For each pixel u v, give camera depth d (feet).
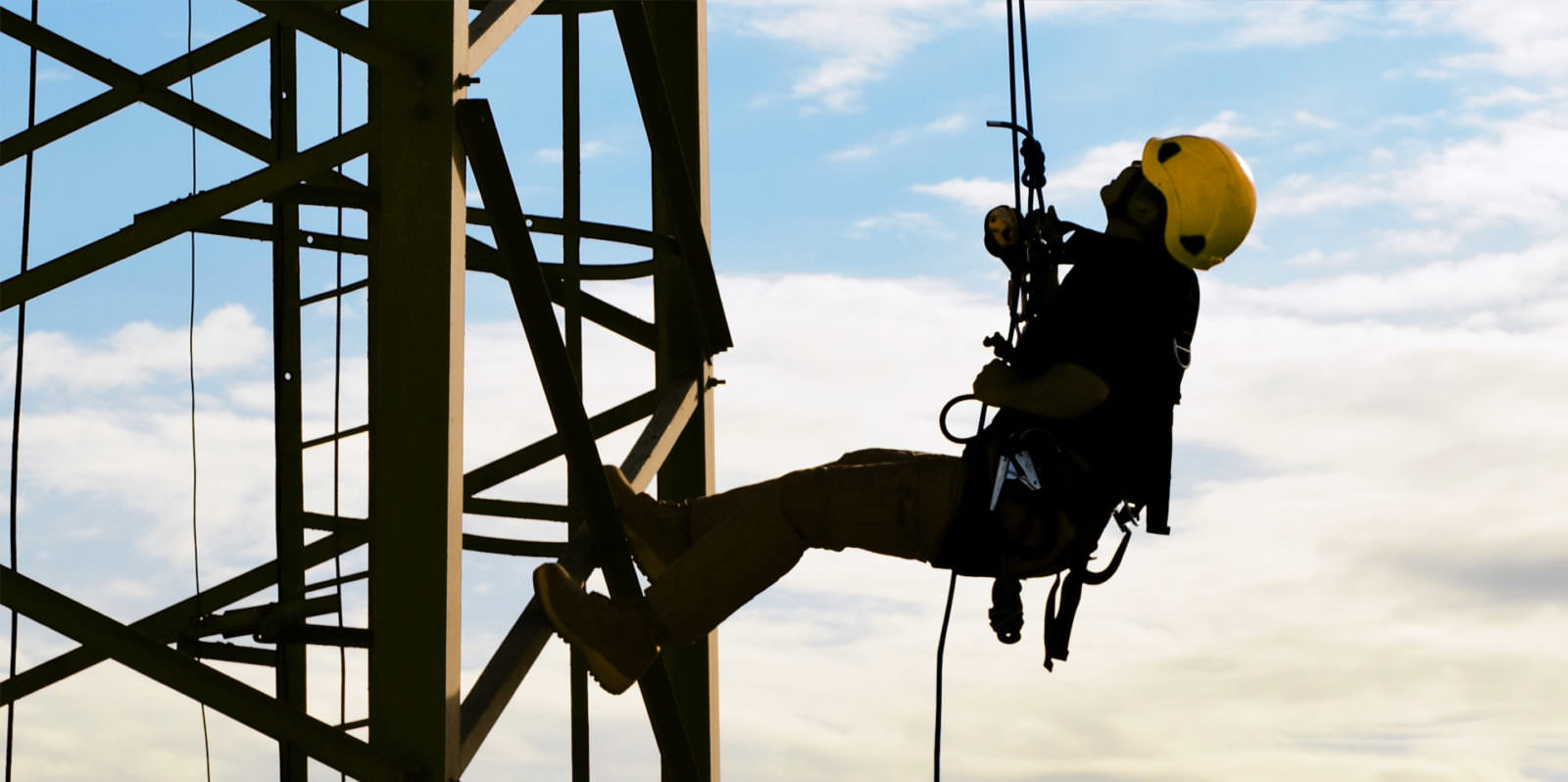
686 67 29.04
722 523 18.54
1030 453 16.97
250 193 19.63
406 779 17.40
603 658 18.49
